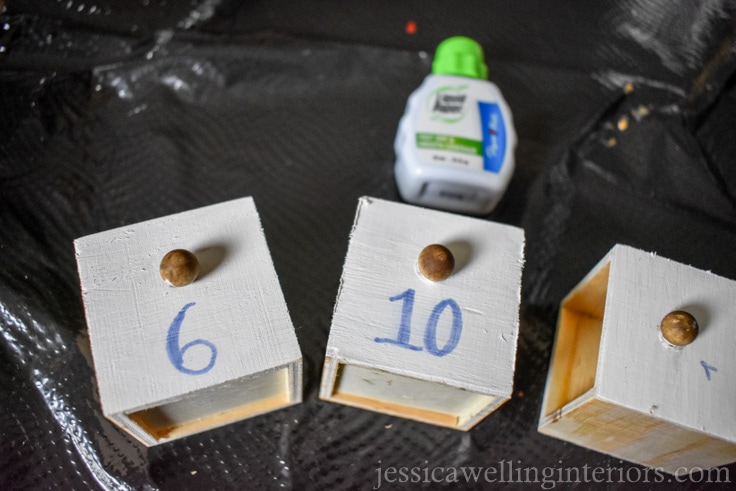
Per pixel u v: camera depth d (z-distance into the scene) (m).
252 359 0.28
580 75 0.40
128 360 0.28
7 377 0.32
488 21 0.42
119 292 0.29
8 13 0.38
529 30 0.42
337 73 0.40
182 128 0.38
